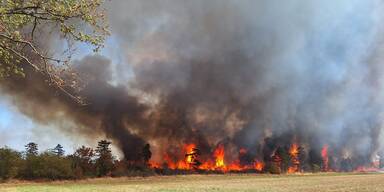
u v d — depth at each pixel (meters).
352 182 65.50
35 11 9.80
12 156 69.88
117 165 97.56
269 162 144.88
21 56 9.73
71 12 10.00
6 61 9.95
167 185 62.12
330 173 138.62
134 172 101.50
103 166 92.06
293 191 44.38
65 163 77.12
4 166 68.25
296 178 92.44
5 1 9.67
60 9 9.81
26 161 73.19
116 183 72.12
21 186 57.94
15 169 69.62
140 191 45.97
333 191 43.41
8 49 9.78
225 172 129.12
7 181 67.69
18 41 9.66
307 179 84.38
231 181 78.12
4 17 9.56
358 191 42.56
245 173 127.56
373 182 64.25
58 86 10.01
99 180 80.88
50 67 9.97
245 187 54.06
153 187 55.06
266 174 124.44
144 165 115.44
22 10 9.73
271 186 56.53
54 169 74.44
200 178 96.25
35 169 72.19
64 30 10.10
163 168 119.44
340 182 66.50
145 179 89.62
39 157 74.94
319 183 64.00
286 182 70.50
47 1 9.81
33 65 9.91
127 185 63.31
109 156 95.50
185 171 122.88
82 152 90.31
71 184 66.69
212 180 84.94
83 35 10.30
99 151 94.88
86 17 10.23
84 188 52.12
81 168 84.56
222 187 54.19
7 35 9.68
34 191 44.28
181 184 66.31
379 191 42.34
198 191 45.50
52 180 73.81
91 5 10.28
